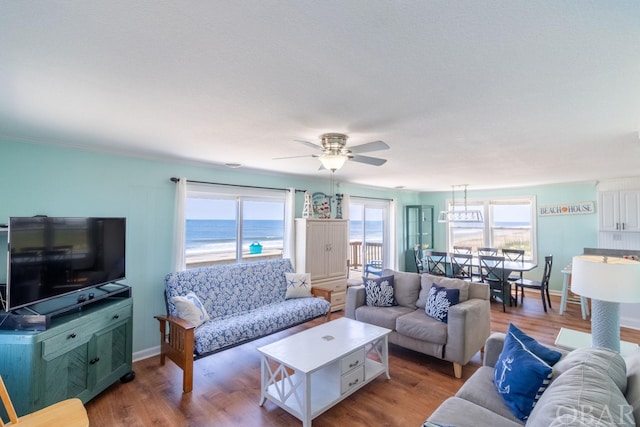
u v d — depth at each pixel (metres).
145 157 3.50
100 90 1.73
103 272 2.89
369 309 3.74
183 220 3.72
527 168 4.25
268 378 2.60
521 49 1.31
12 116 2.16
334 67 1.47
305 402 2.21
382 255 7.18
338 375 2.51
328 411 2.49
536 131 2.48
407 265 7.61
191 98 1.85
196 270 3.62
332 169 2.84
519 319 4.72
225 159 3.71
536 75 1.54
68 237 2.59
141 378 3.01
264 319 3.41
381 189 6.99
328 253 5.17
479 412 1.71
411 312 3.61
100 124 2.35
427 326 3.17
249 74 1.55
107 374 2.71
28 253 2.29
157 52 1.35
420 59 1.40
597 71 1.49
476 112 2.06
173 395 2.72
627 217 5.21
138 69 1.50
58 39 1.24
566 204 6.13
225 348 3.07
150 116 2.17
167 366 3.28
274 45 1.29
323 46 1.30
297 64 1.45
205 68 1.49
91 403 2.59
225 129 2.46
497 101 1.88
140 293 3.47
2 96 1.81
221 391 2.79
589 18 1.10
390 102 1.90
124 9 1.06
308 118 2.20
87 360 2.51
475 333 3.20
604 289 1.96
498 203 7.04
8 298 2.15
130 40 1.25
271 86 1.68
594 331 2.14
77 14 1.08
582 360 1.55
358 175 5.02
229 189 4.32
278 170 4.56
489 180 5.58
